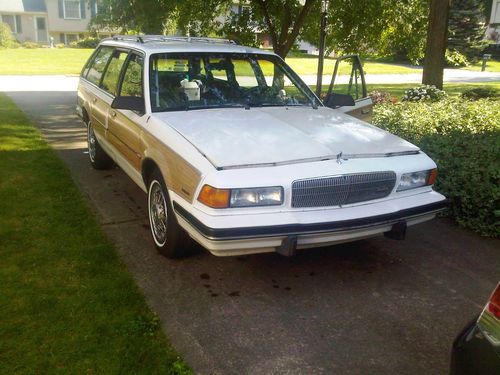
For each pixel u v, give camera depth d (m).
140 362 2.97
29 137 8.53
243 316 3.53
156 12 11.84
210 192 3.42
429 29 13.67
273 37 12.75
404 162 4.03
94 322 3.33
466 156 5.62
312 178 3.57
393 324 3.50
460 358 2.22
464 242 4.89
